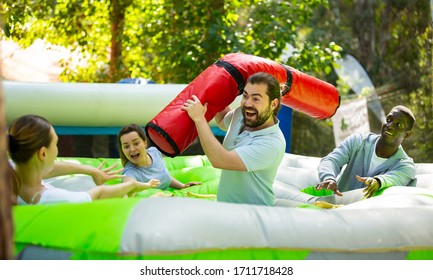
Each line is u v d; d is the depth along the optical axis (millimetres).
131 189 5098
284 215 4293
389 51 18156
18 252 4020
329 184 6293
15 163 4590
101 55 14562
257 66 5645
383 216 4578
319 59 13312
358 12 18453
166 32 13406
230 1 13430
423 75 17656
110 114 8719
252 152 4992
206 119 5387
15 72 14742
